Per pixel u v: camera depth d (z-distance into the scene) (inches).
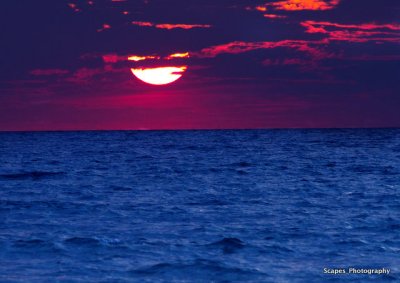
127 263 3122.5
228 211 4840.1
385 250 3378.4
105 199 5654.5
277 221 4330.7
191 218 4495.6
